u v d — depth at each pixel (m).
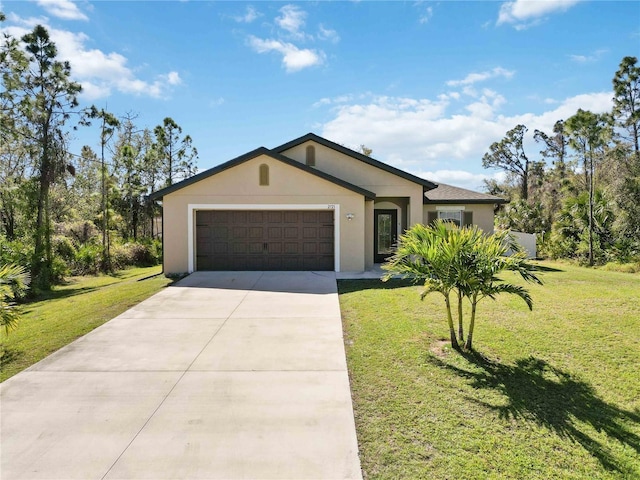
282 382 5.14
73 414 4.39
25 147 18.33
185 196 13.33
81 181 31.72
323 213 13.52
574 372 5.33
